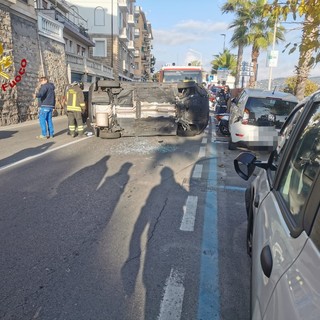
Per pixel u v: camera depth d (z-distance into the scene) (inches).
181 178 252.5
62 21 957.2
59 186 226.4
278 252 62.2
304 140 86.0
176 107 422.3
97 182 237.3
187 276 125.0
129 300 111.0
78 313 104.6
